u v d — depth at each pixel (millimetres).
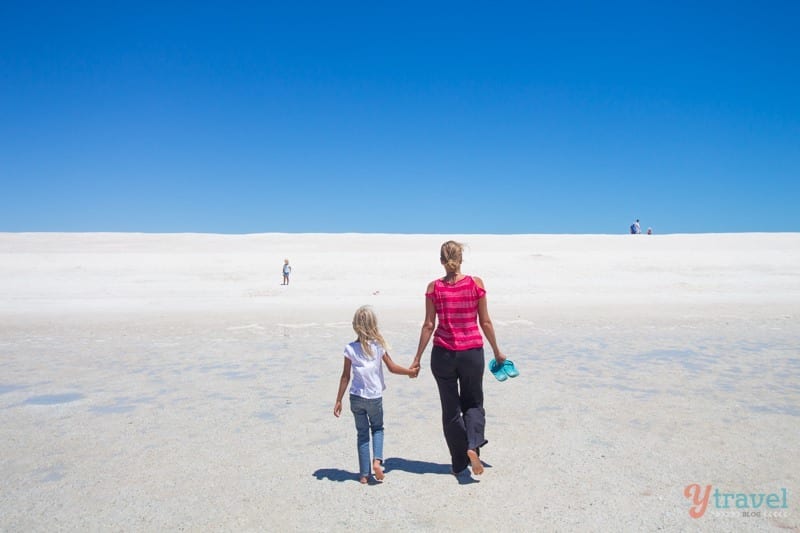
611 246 44656
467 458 4891
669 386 8336
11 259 37031
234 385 8625
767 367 9812
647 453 5391
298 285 29219
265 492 4570
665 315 17906
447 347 4766
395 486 4676
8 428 6449
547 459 5270
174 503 4367
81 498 4480
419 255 39062
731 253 39562
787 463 5086
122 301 23656
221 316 18062
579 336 13703
